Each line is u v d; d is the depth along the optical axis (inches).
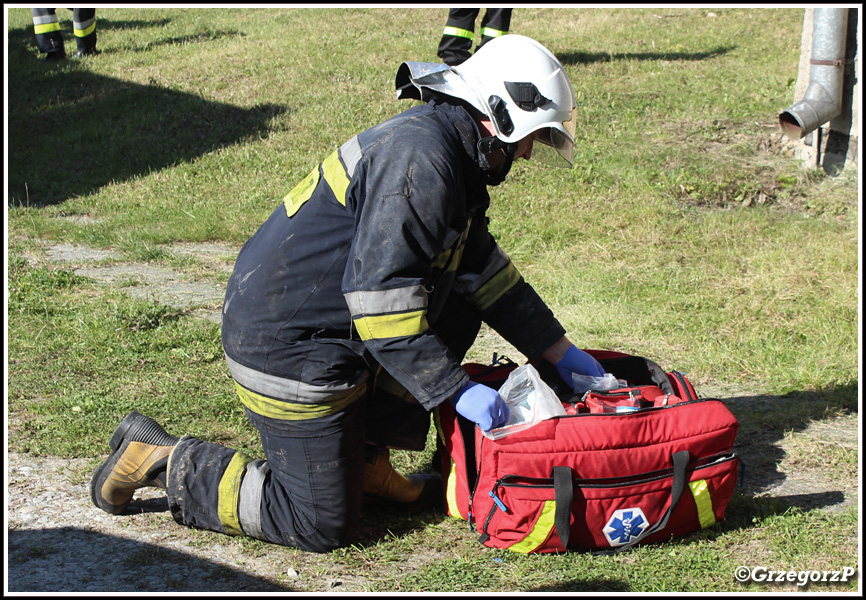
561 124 98.5
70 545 104.8
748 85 356.5
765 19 501.4
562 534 98.8
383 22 519.5
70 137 385.7
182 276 234.2
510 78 95.8
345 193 93.8
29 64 491.2
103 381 158.2
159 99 412.2
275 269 97.1
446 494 112.8
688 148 297.9
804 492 119.6
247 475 105.4
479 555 104.0
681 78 370.6
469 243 112.5
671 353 172.1
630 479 100.3
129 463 107.4
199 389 154.9
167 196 314.2
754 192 269.7
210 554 104.2
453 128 95.3
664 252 231.9
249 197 305.3
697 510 104.3
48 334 181.5
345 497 101.5
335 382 97.9
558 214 259.9
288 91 398.6
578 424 98.5
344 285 91.8
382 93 382.3
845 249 221.9
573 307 197.0
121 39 541.6
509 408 100.1
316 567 101.8
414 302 90.3
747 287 203.0
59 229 281.7
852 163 270.8
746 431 139.6
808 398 151.7
